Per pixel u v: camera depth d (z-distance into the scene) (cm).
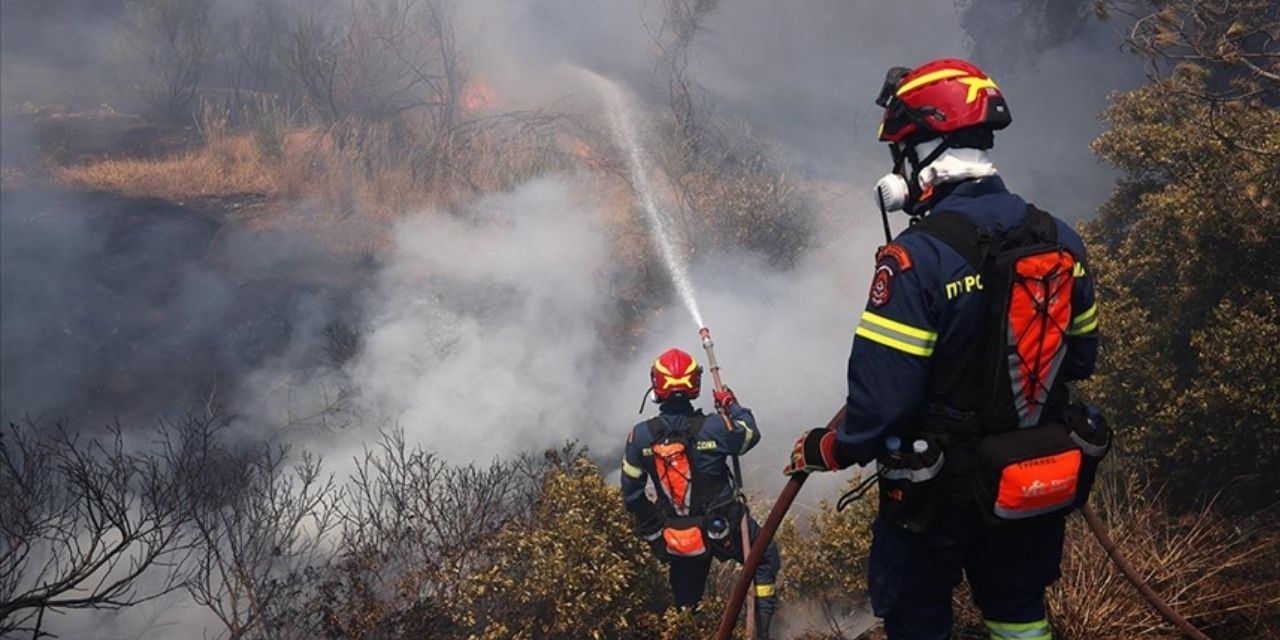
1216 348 434
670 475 422
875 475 232
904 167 222
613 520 430
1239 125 467
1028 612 223
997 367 200
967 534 211
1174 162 489
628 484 437
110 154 938
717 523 416
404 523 447
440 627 389
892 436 210
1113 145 513
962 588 358
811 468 223
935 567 222
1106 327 475
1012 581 220
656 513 441
